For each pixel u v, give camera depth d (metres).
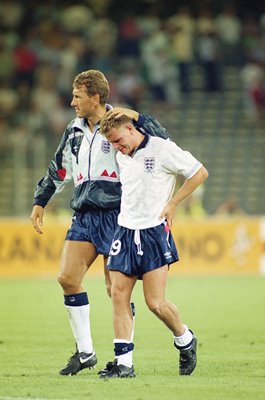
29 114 90.81
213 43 96.62
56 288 61.81
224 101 94.06
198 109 93.12
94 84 27.67
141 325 41.88
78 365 27.89
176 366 29.34
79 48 95.69
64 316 46.12
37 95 91.81
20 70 93.19
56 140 78.38
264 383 25.62
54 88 92.56
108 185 27.98
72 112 91.00
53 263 71.75
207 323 42.09
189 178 25.92
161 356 31.83
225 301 52.28
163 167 26.05
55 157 28.98
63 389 24.72
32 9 99.06
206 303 51.25
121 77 93.50
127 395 23.61
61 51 95.38
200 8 100.25
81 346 28.02
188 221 71.69
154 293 25.89
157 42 93.81
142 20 98.25
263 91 93.81
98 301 53.31
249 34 98.75
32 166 77.19
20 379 26.80
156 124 26.27
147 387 24.78
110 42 96.81
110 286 28.30
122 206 26.42
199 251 71.50
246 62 97.06
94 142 28.03
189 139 83.62
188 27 97.00
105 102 28.02
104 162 27.94
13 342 36.31
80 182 28.30
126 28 96.25
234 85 95.75
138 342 35.91
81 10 98.44
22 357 32.03
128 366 26.53
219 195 81.19
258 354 32.03
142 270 25.94
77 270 27.94
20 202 76.81
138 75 93.38
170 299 53.50
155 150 25.97
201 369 28.42
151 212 25.97
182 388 24.66
